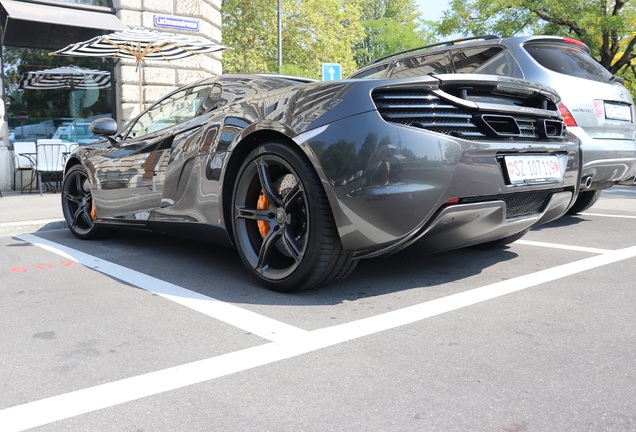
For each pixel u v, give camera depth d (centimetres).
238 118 323
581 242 442
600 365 204
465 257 389
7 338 244
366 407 175
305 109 287
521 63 483
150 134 413
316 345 228
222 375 201
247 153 327
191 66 1175
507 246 429
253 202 319
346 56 3497
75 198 505
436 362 208
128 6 1098
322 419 168
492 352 217
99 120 438
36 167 938
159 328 253
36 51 1092
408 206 265
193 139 358
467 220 283
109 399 183
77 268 381
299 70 3209
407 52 596
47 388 193
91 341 238
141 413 174
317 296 299
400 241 274
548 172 324
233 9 3091
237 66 3078
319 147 273
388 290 308
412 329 244
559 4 1862
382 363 208
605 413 168
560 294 294
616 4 1916
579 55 518
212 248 446
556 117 340
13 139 1074
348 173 267
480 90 299
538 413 169
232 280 339
